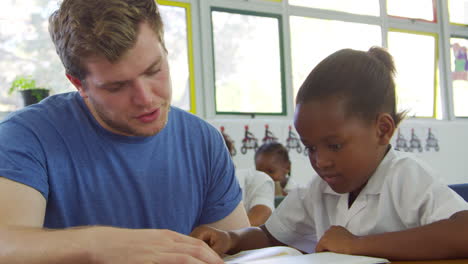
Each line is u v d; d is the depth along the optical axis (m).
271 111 3.76
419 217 0.76
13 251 0.56
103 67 0.70
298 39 3.88
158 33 0.73
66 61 0.75
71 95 0.96
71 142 0.89
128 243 0.55
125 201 0.92
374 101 0.78
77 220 0.89
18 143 0.81
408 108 0.89
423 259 0.64
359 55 0.81
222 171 1.06
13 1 2.82
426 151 4.38
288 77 3.80
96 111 0.84
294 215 0.98
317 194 0.93
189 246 0.56
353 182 0.79
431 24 4.56
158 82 0.75
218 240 0.84
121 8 0.68
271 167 2.43
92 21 0.68
